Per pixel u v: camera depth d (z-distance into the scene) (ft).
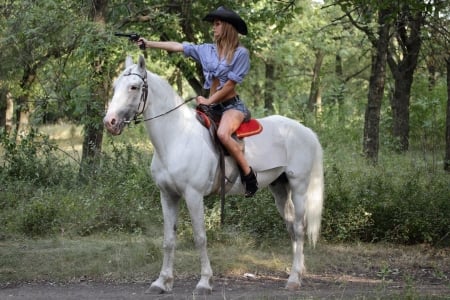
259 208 29.04
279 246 27.63
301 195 22.70
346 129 62.03
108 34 37.14
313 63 87.35
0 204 32.01
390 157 45.11
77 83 39.11
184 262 24.61
